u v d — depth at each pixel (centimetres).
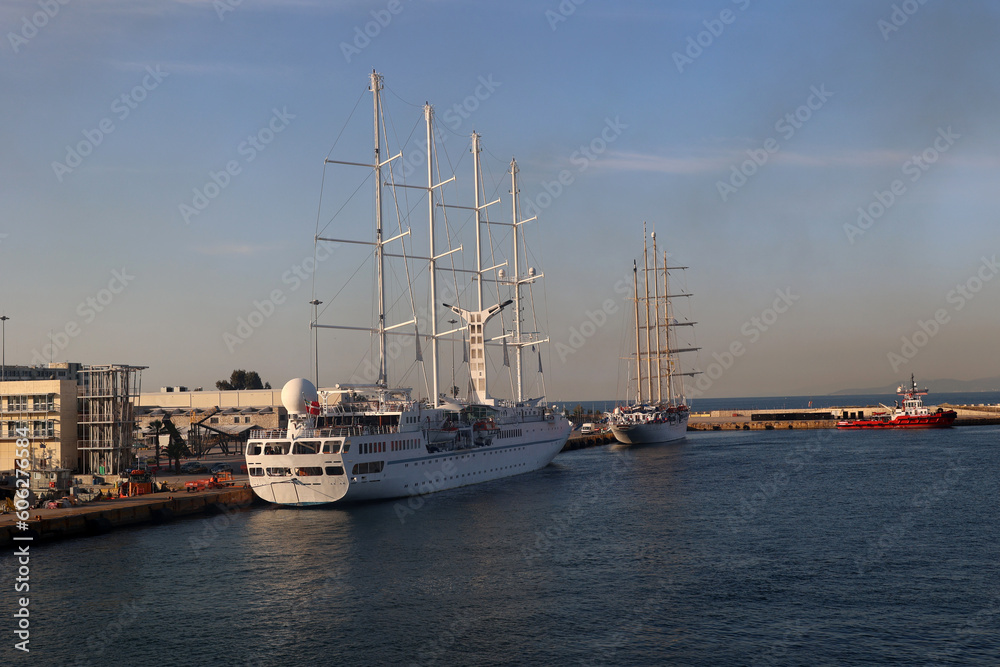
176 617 4928
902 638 4450
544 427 12962
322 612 4997
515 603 5141
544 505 8838
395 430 9381
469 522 7788
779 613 4884
